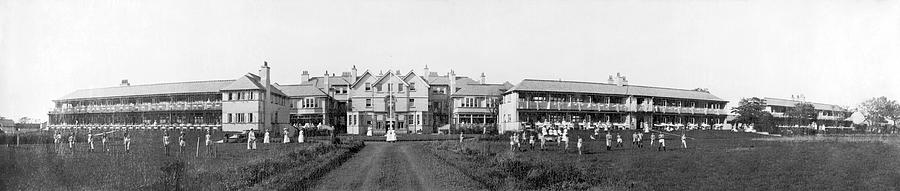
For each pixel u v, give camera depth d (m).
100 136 48.81
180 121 67.06
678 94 79.00
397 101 77.19
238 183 21.59
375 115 76.81
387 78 77.62
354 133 74.94
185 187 21.03
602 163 29.09
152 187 21.14
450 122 80.69
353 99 77.94
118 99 67.12
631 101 74.69
